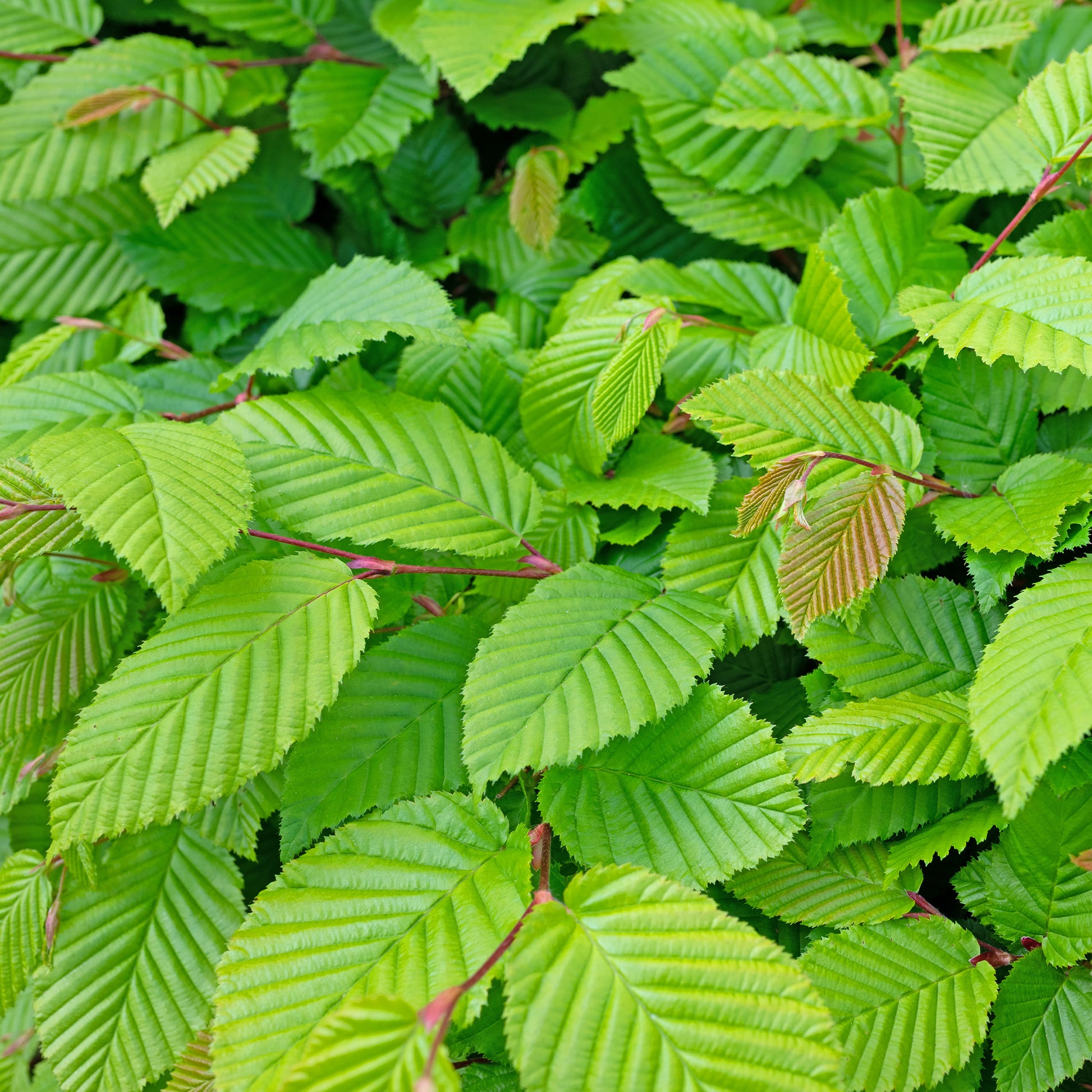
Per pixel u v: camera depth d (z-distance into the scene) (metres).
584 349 0.45
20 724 0.44
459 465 0.43
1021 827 0.40
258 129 0.57
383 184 0.56
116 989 0.42
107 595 0.46
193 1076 0.40
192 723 0.39
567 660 0.40
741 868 0.39
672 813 0.40
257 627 0.40
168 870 0.44
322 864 0.39
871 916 0.40
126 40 0.54
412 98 0.54
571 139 0.53
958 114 0.47
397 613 0.44
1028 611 0.39
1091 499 0.40
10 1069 0.48
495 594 0.45
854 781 0.41
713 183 0.51
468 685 0.40
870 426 0.42
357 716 0.42
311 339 0.45
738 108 0.50
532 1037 0.35
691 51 0.51
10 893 0.43
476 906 0.38
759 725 0.40
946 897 0.43
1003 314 0.42
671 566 0.43
